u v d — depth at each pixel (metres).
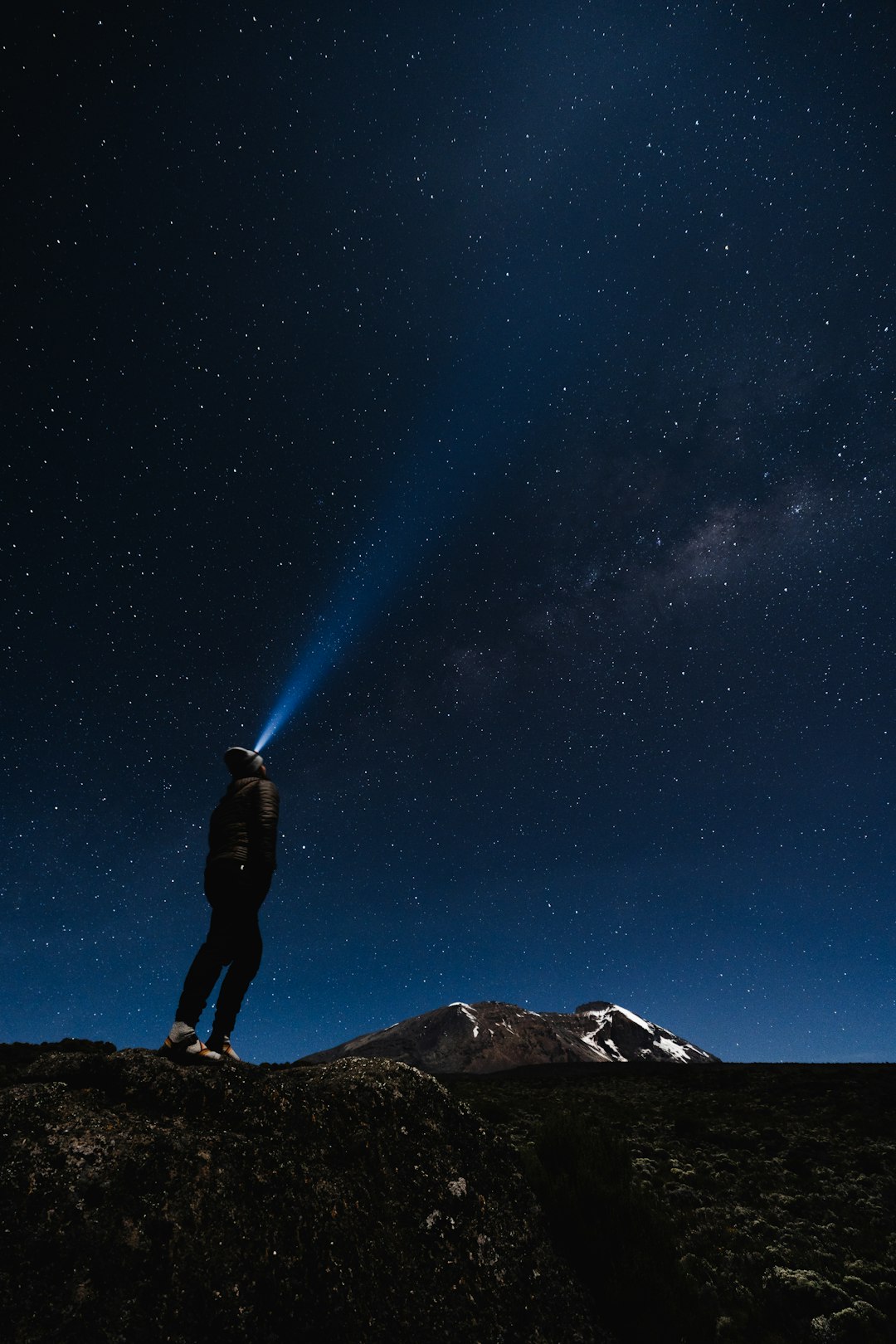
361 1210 3.43
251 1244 3.01
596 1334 3.78
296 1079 4.10
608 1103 19.94
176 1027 3.93
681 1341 4.15
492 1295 3.53
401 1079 4.27
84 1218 2.78
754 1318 6.48
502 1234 3.84
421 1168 3.83
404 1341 3.08
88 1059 3.68
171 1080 3.60
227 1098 3.60
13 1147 2.94
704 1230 8.76
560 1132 6.15
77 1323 2.51
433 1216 3.66
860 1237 8.79
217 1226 2.99
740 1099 20.02
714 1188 10.94
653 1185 10.91
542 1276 3.81
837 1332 6.13
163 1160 3.10
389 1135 3.87
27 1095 3.21
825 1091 20.16
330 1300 3.03
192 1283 2.77
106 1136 3.10
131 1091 3.52
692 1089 22.61
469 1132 4.22
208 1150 3.25
